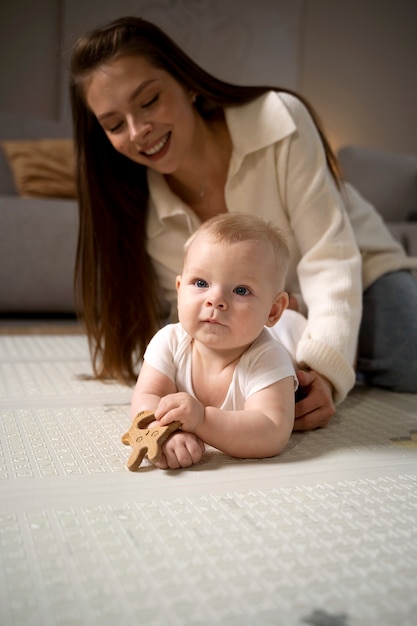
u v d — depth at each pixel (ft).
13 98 10.94
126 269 4.35
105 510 2.18
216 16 11.98
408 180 11.19
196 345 3.07
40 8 10.91
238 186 4.13
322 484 2.48
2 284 7.45
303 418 3.20
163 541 1.96
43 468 2.57
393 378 4.25
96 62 3.72
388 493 2.40
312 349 3.35
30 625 1.51
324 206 3.99
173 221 4.36
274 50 12.48
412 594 1.70
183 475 2.53
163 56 3.80
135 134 3.76
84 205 4.37
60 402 3.68
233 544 1.95
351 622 1.56
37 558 1.83
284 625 1.54
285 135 3.97
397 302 4.23
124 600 1.63
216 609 1.60
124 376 4.26
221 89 4.08
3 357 5.08
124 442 2.76
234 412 2.73
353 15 13.06
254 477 2.53
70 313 8.20
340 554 1.90
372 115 13.48
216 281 2.82
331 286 3.68
